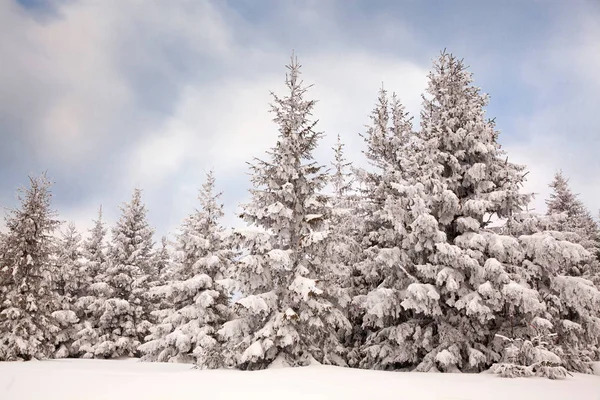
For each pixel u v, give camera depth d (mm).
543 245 15430
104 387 9203
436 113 19953
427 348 16453
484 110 19078
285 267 16062
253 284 16359
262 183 18078
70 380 10547
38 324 23562
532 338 13305
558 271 18016
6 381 10312
